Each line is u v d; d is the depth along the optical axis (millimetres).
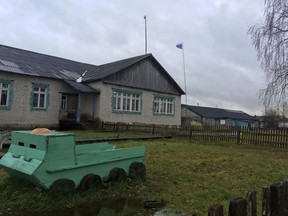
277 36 15508
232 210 2453
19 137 5145
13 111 18969
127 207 4805
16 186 5129
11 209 4527
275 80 15516
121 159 5945
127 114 24531
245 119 64312
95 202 4977
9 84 18766
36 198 4672
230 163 8922
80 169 5184
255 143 15094
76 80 22766
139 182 6098
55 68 23281
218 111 64125
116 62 28250
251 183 6406
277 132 14328
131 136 15898
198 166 8188
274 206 2795
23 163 4836
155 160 8930
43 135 4770
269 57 15688
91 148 6270
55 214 4414
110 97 23094
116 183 5742
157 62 27312
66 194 4879
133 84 25156
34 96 20234
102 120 22391
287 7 15461
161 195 5395
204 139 16953
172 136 17875
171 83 29328
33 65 21609
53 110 21219
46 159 4684
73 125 21438
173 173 7164
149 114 26719
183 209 4699
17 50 23609
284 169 8305
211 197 5301
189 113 58281
